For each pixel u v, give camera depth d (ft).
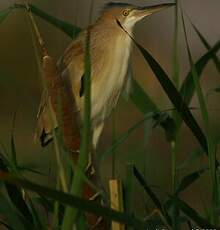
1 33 70.13
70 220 17.03
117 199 20.10
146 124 24.61
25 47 69.62
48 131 26.35
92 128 26.91
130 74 28.12
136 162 26.27
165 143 45.70
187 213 20.15
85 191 19.97
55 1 63.10
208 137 21.02
